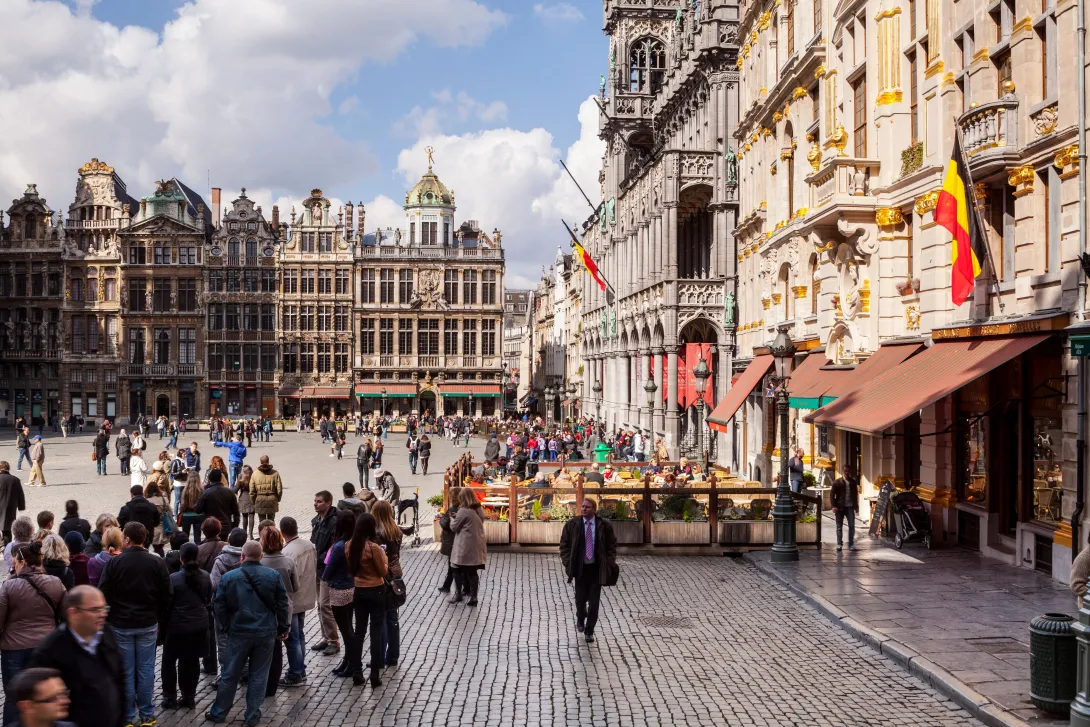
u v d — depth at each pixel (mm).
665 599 16672
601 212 68750
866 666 12422
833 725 10211
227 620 10266
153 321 92125
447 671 12266
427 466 45375
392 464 49469
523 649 13320
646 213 50656
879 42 23406
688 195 46781
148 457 51469
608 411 63406
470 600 16062
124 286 91938
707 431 44375
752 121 36250
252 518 22750
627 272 57500
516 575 18891
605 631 14367
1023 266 17797
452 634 14180
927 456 22188
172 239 92125
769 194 33656
